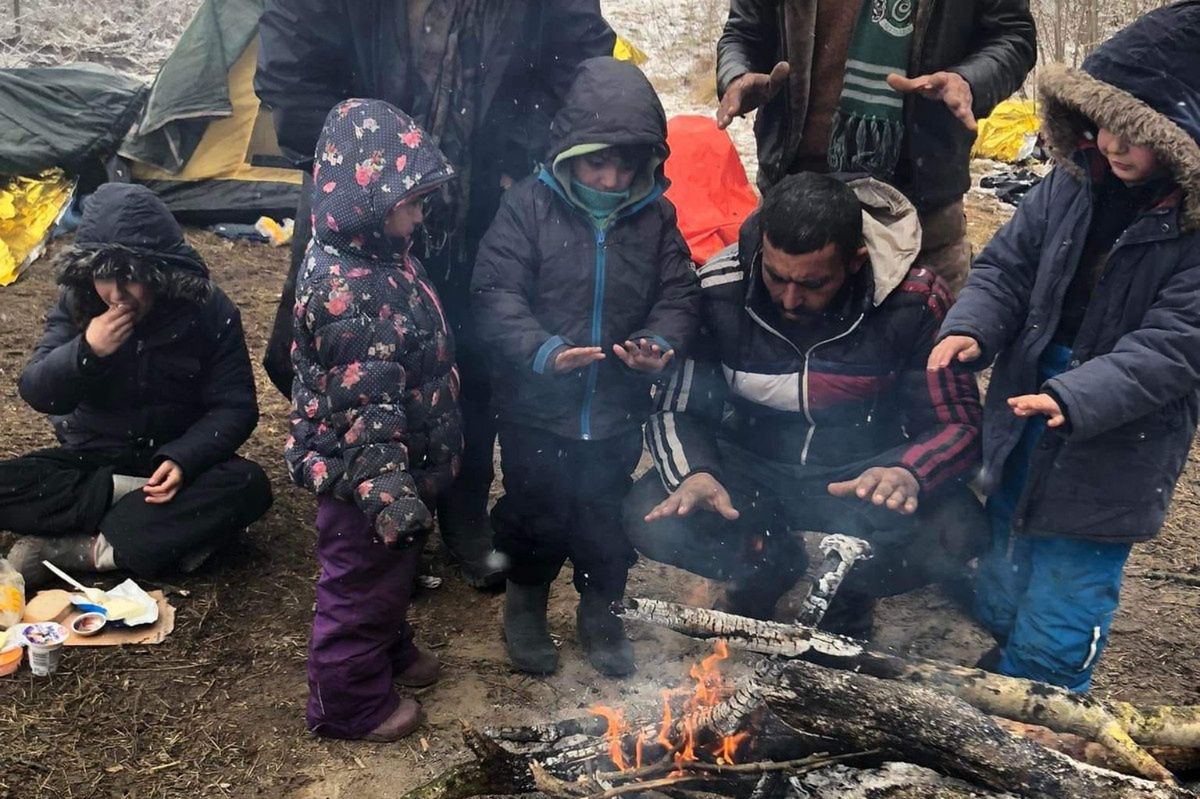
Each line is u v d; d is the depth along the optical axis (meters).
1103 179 2.86
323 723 3.18
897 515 3.18
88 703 3.32
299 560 4.13
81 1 12.98
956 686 2.56
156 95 7.28
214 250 7.34
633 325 3.31
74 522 3.84
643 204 3.30
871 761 2.46
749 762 2.54
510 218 3.31
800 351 3.25
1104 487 2.83
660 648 3.64
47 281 6.69
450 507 3.98
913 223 3.21
